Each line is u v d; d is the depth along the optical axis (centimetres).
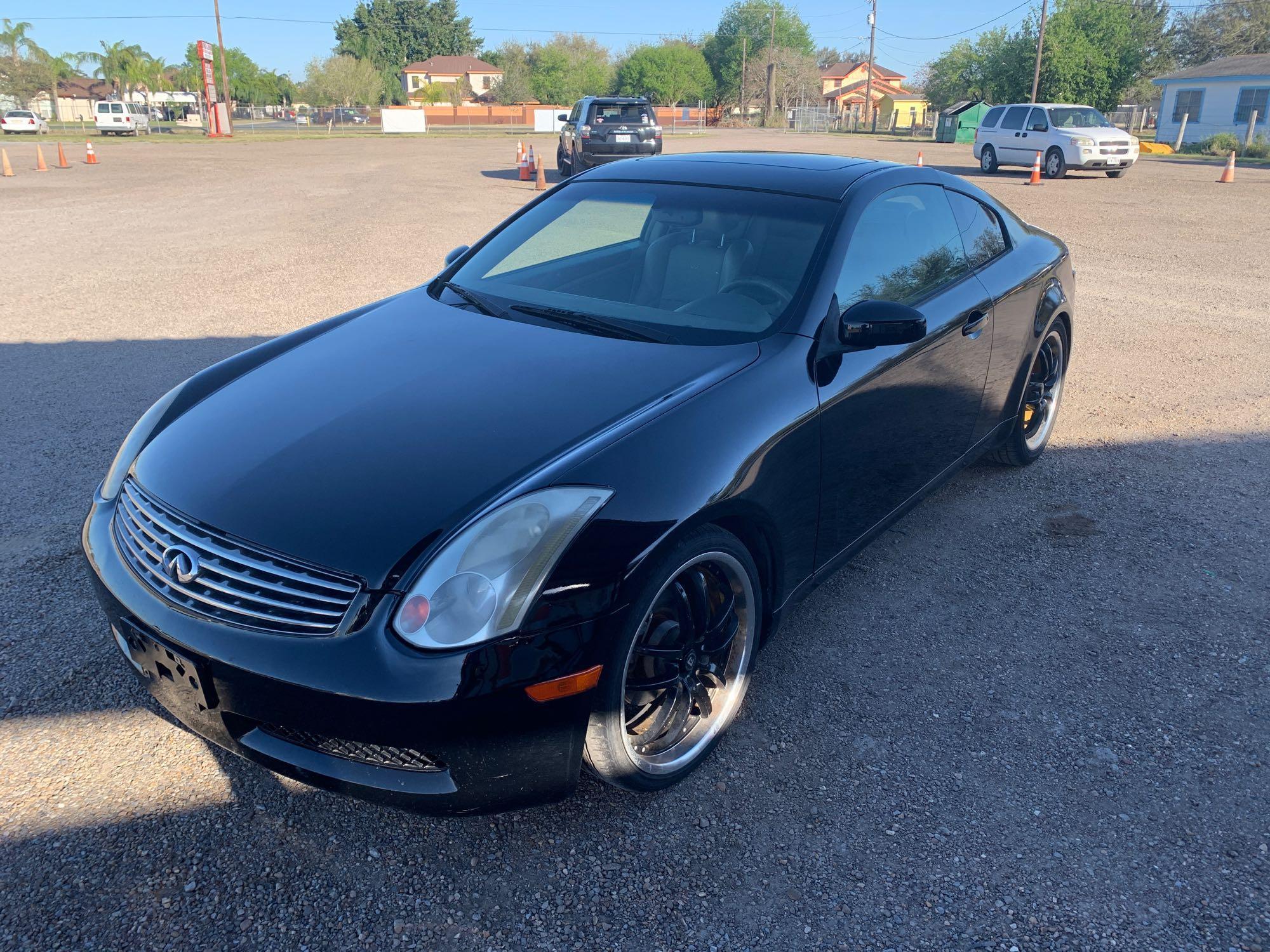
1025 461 434
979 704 269
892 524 316
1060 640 301
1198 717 264
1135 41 4631
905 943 192
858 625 309
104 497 241
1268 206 1473
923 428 314
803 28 9631
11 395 512
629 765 213
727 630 236
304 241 1081
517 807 199
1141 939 193
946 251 341
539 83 9431
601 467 202
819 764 243
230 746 203
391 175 2098
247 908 197
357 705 180
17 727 249
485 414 225
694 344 260
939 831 221
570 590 188
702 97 9344
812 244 282
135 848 211
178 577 200
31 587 315
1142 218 1318
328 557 189
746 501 221
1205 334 688
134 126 4725
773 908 200
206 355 594
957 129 4225
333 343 284
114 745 244
